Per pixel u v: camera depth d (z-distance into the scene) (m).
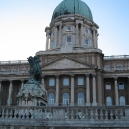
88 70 61.41
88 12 87.25
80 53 66.75
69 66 63.22
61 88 63.22
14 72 70.06
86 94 59.91
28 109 14.12
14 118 13.73
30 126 13.22
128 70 62.88
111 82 65.81
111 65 70.56
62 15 83.38
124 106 13.02
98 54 66.25
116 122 12.61
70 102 60.50
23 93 17.08
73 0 87.81
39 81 19.41
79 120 12.98
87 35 82.06
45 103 18.67
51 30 86.38
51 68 63.66
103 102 61.53
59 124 13.02
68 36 80.00
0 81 67.94
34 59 19.75
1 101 68.88
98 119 12.91
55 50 69.25
